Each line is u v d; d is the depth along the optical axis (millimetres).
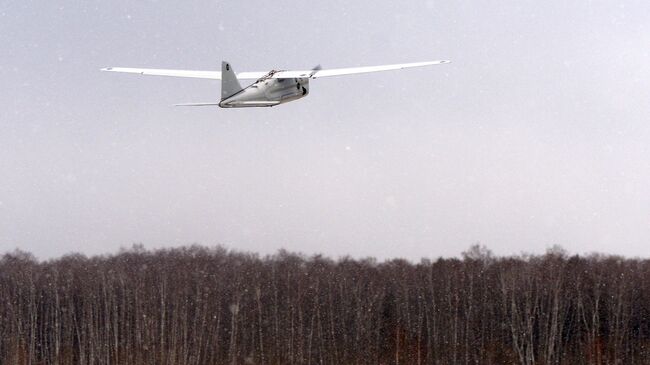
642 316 76500
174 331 76125
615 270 85875
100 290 86188
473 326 76250
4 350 77438
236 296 82438
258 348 77500
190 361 73375
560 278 81250
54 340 79812
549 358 70312
